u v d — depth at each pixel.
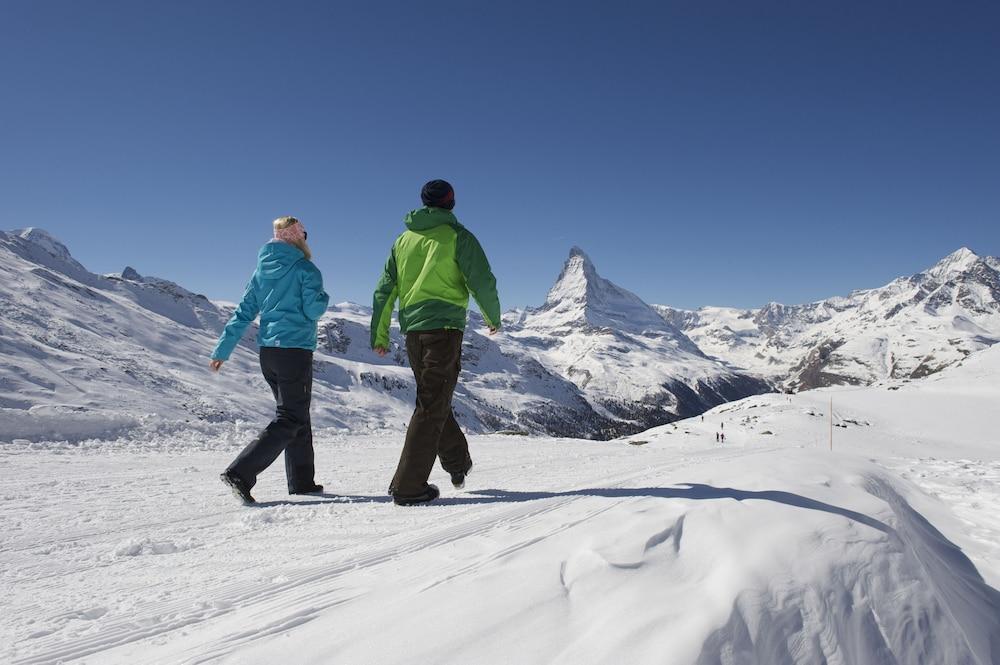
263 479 4.54
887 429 46.94
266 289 3.70
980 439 42.53
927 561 2.37
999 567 3.08
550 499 2.91
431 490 3.31
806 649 1.38
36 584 2.02
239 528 2.81
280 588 1.78
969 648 1.75
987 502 4.74
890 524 2.23
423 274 3.26
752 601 1.41
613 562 1.59
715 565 1.61
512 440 13.80
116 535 2.72
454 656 1.16
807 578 1.59
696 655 1.17
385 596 1.52
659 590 1.45
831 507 2.26
